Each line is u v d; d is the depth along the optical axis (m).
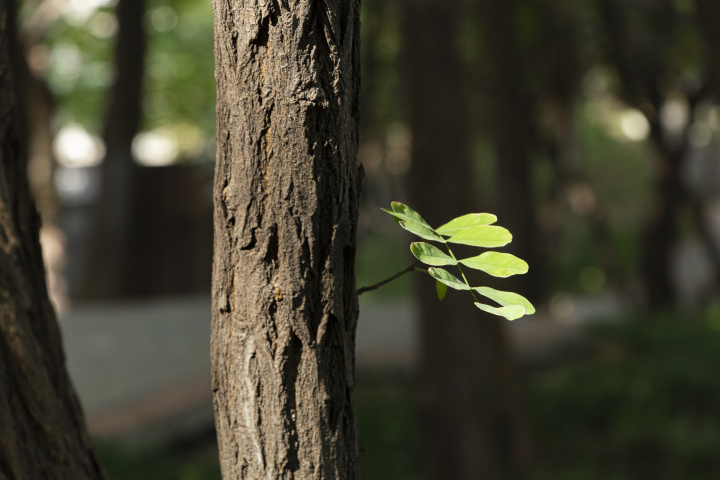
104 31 14.81
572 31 10.29
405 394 7.09
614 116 20.58
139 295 12.16
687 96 10.47
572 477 5.63
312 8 0.92
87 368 7.09
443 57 4.84
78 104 16.25
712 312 11.16
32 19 12.34
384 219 20.23
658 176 11.06
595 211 11.56
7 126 1.41
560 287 15.43
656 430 6.26
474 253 4.99
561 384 7.40
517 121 9.69
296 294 0.98
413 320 10.04
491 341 5.63
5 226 1.40
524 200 9.86
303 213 0.96
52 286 12.62
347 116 0.97
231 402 1.03
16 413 1.37
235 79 0.95
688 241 15.22
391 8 8.56
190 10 14.98
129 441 5.46
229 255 1.01
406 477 5.68
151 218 12.34
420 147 4.87
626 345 8.90
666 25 9.41
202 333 8.59
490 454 5.20
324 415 1.01
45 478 1.40
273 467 1.01
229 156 0.98
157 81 15.62
